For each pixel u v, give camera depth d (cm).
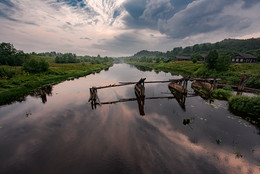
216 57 3797
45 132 1064
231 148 854
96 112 1470
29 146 893
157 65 9338
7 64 5478
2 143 927
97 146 882
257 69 3456
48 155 805
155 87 2953
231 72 3306
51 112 1471
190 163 733
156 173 672
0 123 1222
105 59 16750
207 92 2264
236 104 1522
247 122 1204
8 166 727
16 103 1775
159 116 1350
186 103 1764
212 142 916
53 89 2609
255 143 906
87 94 2258
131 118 1305
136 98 2052
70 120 1276
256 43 14875
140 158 771
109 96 2183
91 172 680
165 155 793
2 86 2383
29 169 706
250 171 684
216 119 1269
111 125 1166
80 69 6072
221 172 677
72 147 877
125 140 942
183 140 938
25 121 1258
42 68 4072
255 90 2120
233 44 16900
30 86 2609
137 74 5394
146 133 1028
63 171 689
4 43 7619
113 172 679
